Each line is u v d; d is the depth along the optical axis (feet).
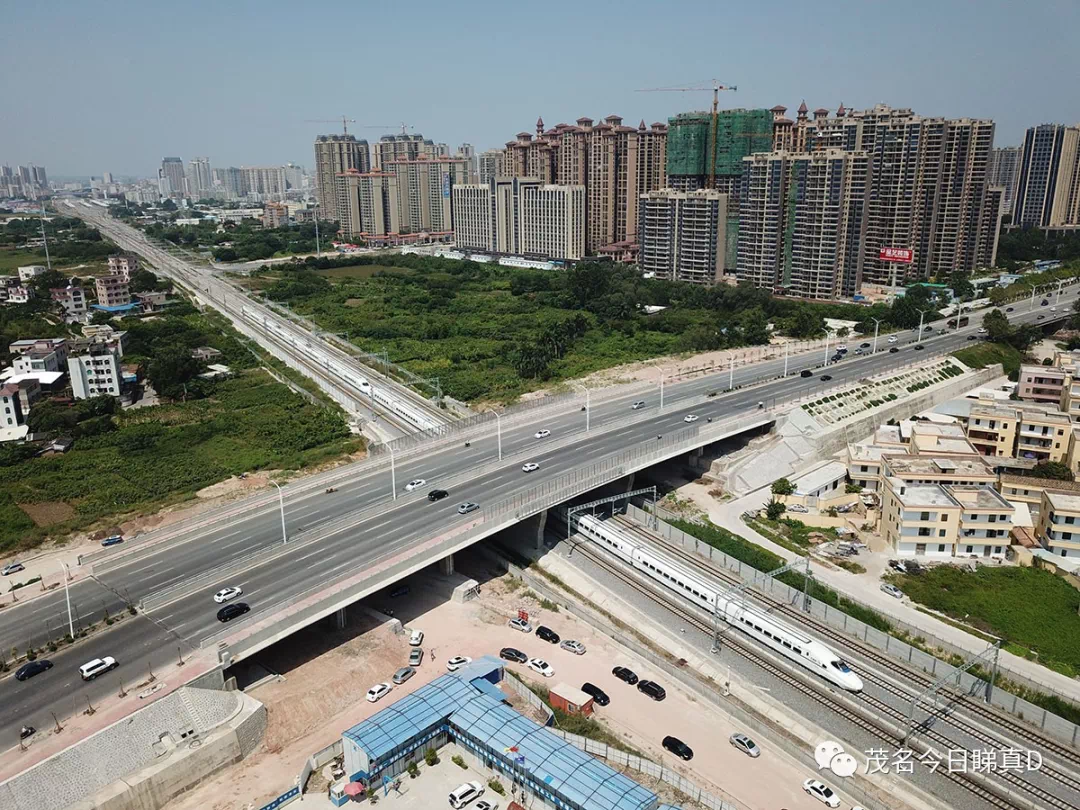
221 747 286.66
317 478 485.15
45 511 488.02
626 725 317.01
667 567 411.54
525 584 424.46
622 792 254.47
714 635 374.43
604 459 497.46
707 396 640.99
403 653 357.41
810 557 441.27
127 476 535.60
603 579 425.28
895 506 446.60
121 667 307.17
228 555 392.06
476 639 370.94
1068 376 632.38
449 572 423.64
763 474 542.16
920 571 424.87
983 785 285.02
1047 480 477.36
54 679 301.43
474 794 267.59
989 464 522.88
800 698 332.39
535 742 277.44
